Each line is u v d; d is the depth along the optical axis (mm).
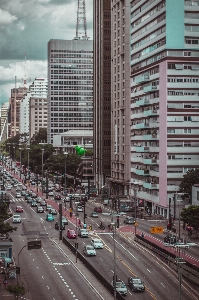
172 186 157375
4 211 117438
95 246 109000
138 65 188250
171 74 159625
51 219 149000
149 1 177125
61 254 104188
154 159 166250
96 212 161375
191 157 158625
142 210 172250
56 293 76062
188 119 159125
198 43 162125
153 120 170375
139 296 74062
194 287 79562
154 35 172125
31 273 88062
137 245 113750
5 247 93875
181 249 106000
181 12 161125
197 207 122000
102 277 81375
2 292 76312
